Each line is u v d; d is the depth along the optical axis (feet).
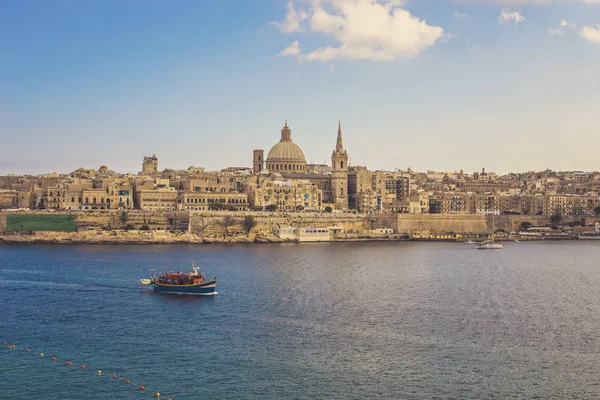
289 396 335.47
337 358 391.24
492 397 336.49
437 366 378.73
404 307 529.86
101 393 338.34
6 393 337.52
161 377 359.05
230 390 342.23
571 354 402.31
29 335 435.94
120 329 451.53
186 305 528.63
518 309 527.81
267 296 570.87
